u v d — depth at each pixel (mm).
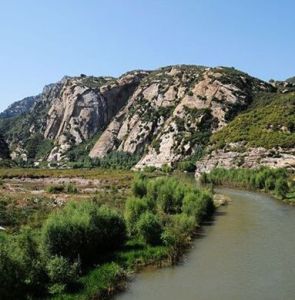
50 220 38656
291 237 55875
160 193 70812
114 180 125812
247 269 41969
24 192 89688
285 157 146000
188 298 34312
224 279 38938
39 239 40312
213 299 34219
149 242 47562
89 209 44844
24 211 58469
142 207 53375
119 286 35969
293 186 107062
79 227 39562
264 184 115750
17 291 30094
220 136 189875
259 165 148000
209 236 56562
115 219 45625
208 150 186500
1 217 52812
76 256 38500
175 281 38125
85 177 138375
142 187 78188
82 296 31953
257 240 54281
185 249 49156
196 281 38219
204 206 69562
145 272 40281
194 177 161500
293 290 36438
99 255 42688
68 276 33656
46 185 108875
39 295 31234
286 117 176750
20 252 32812
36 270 32531
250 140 168375
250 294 35500
